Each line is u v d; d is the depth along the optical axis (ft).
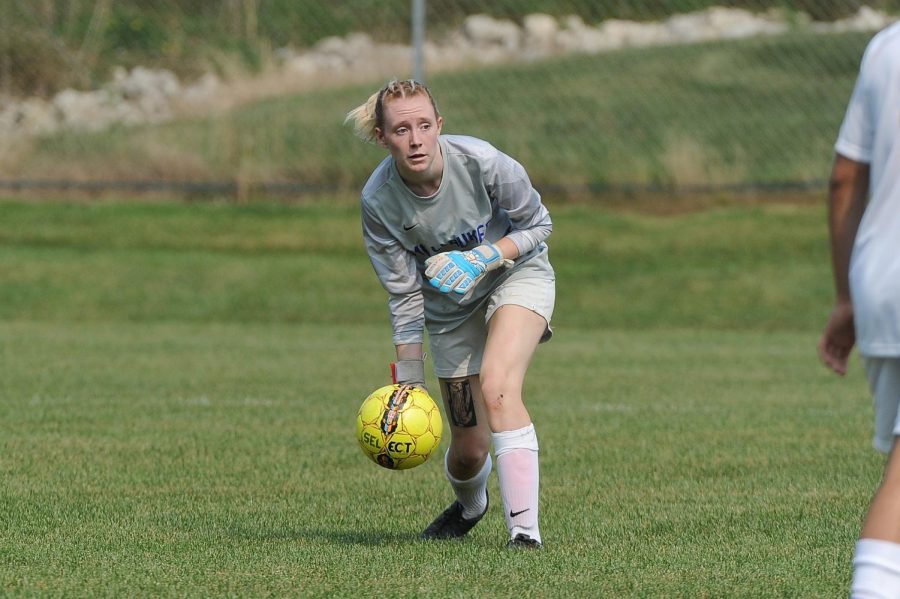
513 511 52.21
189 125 207.62
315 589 44.88
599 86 217.97
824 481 69.46
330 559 50.01
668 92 215.72
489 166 52.60
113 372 116.37
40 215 192.34
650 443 82.64
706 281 168.66
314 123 205.67
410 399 51.88
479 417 55.62
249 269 174.09
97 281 169.17
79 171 200.13
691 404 100.53
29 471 71.61
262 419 92.12
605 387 110.11
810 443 82.48
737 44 228.22
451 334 55.47
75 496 64.75
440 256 50.67
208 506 62.85
